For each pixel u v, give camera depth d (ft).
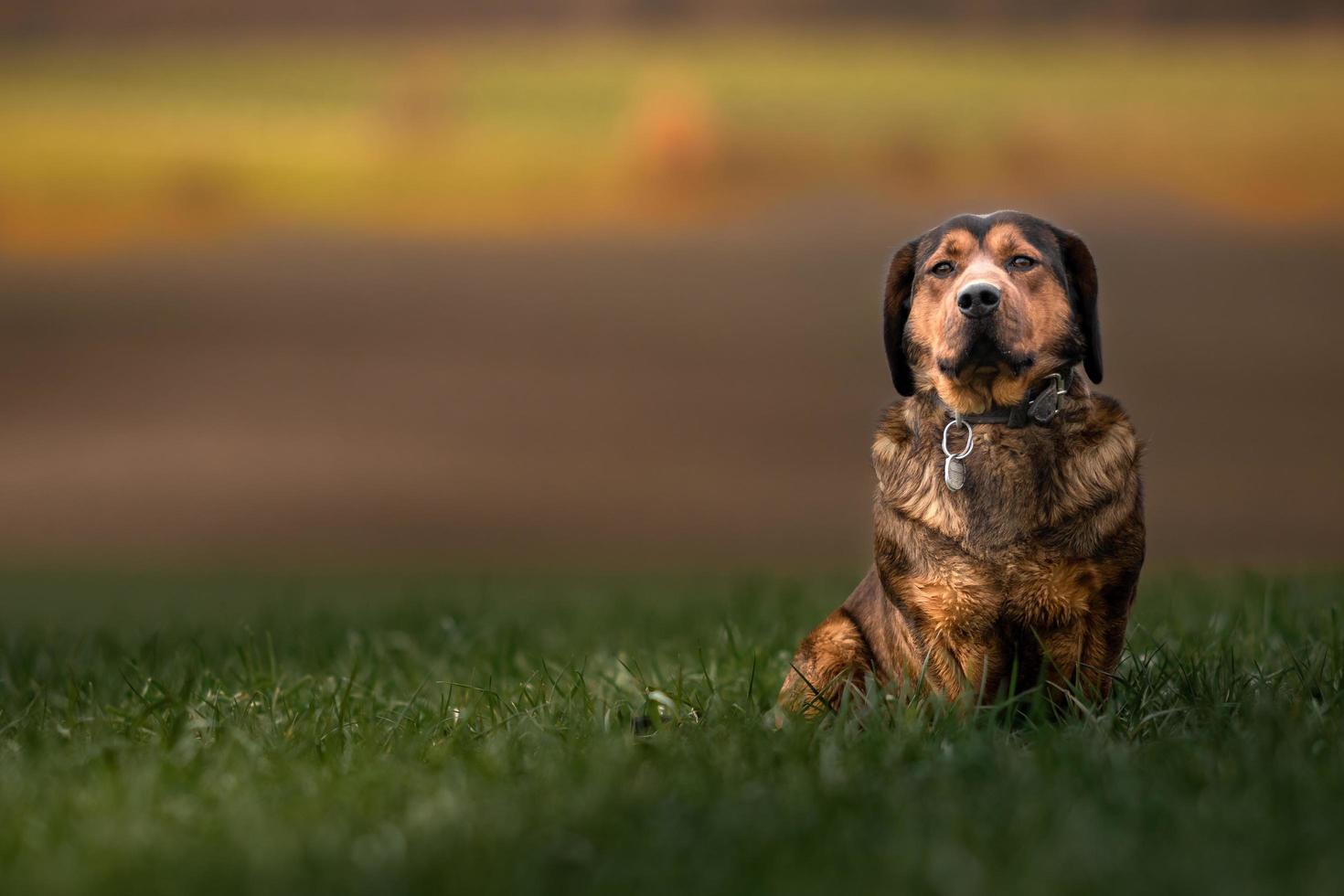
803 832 16.60
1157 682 25.36
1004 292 23.77
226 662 32.65
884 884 14.69
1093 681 24.09
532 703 26.16
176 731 23.90
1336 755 19.04
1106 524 23.81
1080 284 25.84
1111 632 24.25
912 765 20.03
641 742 22.02
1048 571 23.84
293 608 52.54
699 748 21.40
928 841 16.12
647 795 18.47
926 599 24.57
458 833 16.94
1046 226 25.88
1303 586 39.65
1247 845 15.37
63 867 15.99
